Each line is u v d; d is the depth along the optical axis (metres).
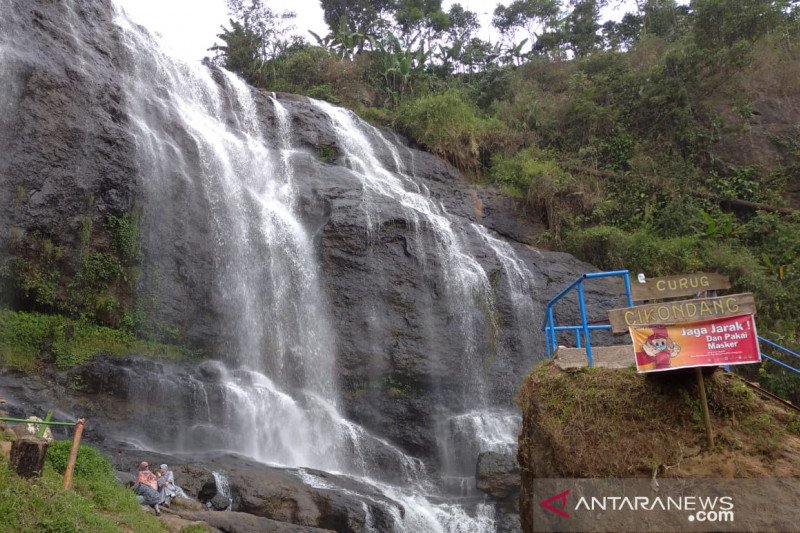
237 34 35.62
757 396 7.29
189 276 19.70
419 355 20.97
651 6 43.03
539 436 7.55
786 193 28.84
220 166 22.53
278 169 24.69
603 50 40.41
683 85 30.73
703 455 6.67
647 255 25.77
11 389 15.30
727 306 6.85
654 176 29.11
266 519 12.77
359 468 18.58
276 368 20.44
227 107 25.83
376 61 36.47
